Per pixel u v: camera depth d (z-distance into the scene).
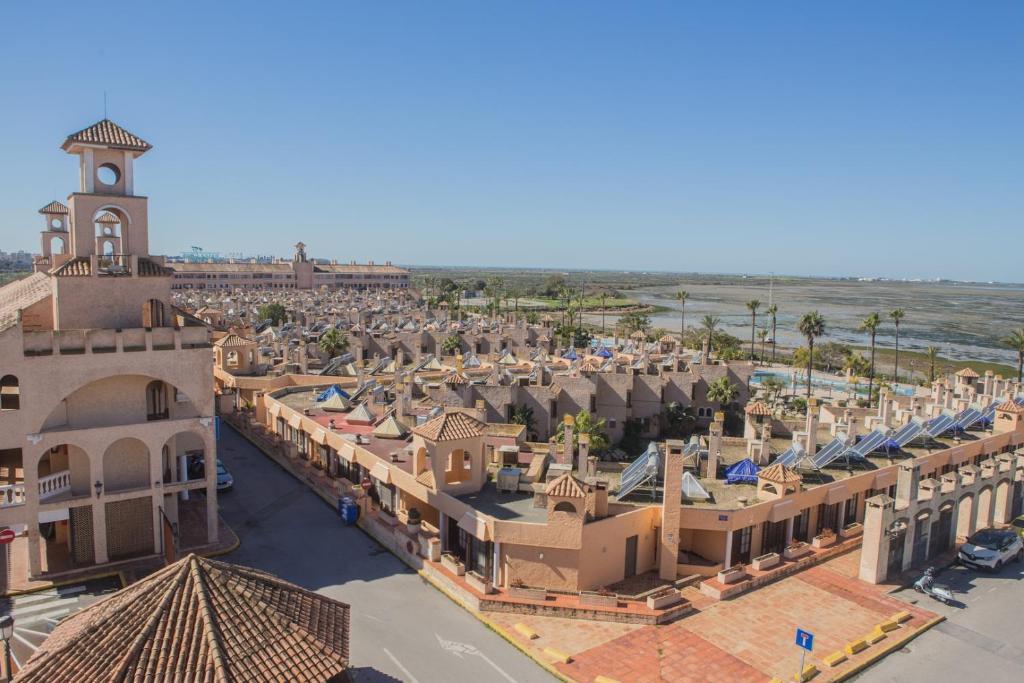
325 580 41.59
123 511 43.06
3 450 45.22
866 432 65.62
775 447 59.84
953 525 50.31
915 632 37.94
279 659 20.94
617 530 41.81
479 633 36.19
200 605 21.62
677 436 87.56
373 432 59.12
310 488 57.75
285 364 93.56
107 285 42.16
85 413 41.78
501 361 105.62
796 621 38.69
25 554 43.47
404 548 44.62
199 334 43.84
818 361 168.62
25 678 19.77
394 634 35.69
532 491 46.09
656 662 34.00
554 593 39.50
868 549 43.94
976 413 67.12
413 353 122.62
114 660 20.00
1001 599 42.66
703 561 44.75
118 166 44.06
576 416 79.25
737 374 93.75
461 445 45.34
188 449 52.28
